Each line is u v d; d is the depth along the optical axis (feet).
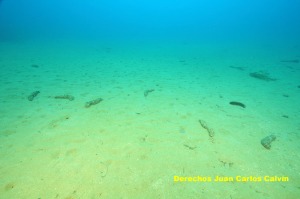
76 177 10.53
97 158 12.00
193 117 17.94
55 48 61.67
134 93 24.06
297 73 37.27
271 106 21.40
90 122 16.29
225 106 20.99
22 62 38.93
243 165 11.96
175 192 9.92
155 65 43.19
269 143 13.88
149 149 13.08
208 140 14.37
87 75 32.17
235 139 14.64
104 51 61.52
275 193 10.16
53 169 10.99
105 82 28.50
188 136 14.76
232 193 10.03
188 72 37.40
